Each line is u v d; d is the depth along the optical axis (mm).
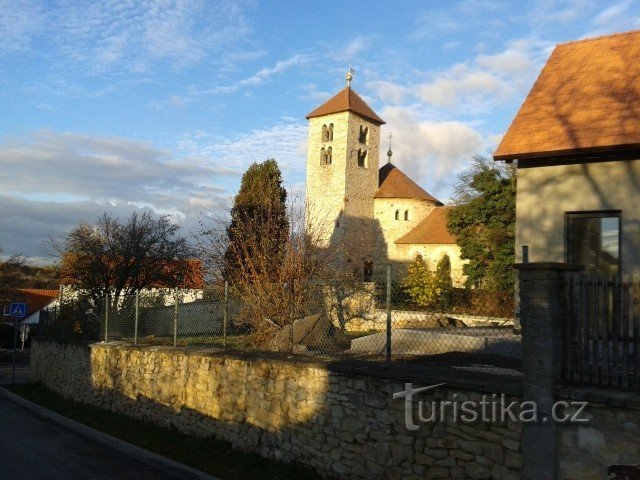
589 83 11492
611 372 5191
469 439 5992
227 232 17234
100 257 30078
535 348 5477
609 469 4977
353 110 47344
